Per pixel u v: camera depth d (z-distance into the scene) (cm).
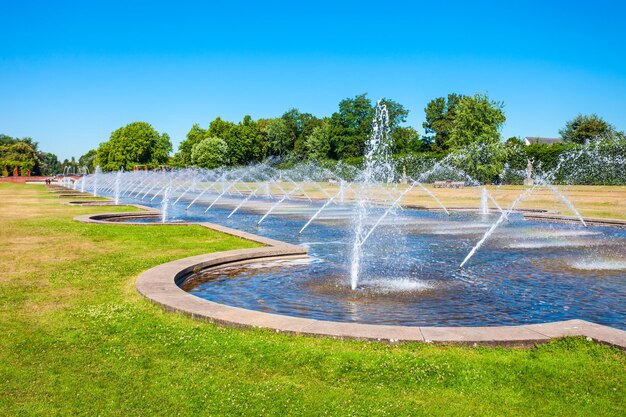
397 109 8425
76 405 420
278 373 477
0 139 14662
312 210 2698
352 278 968
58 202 2936
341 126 8506
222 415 405
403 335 548
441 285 917
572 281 960
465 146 5325
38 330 600
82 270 947
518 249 1359
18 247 1220
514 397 432
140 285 795
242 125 9788
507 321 704
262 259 1121
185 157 10450
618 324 698
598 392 439
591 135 6975
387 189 4897
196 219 2169
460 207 2653
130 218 2139
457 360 498
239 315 627
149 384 458
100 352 532
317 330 566
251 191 5012
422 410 411
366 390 443
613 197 3231
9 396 434
